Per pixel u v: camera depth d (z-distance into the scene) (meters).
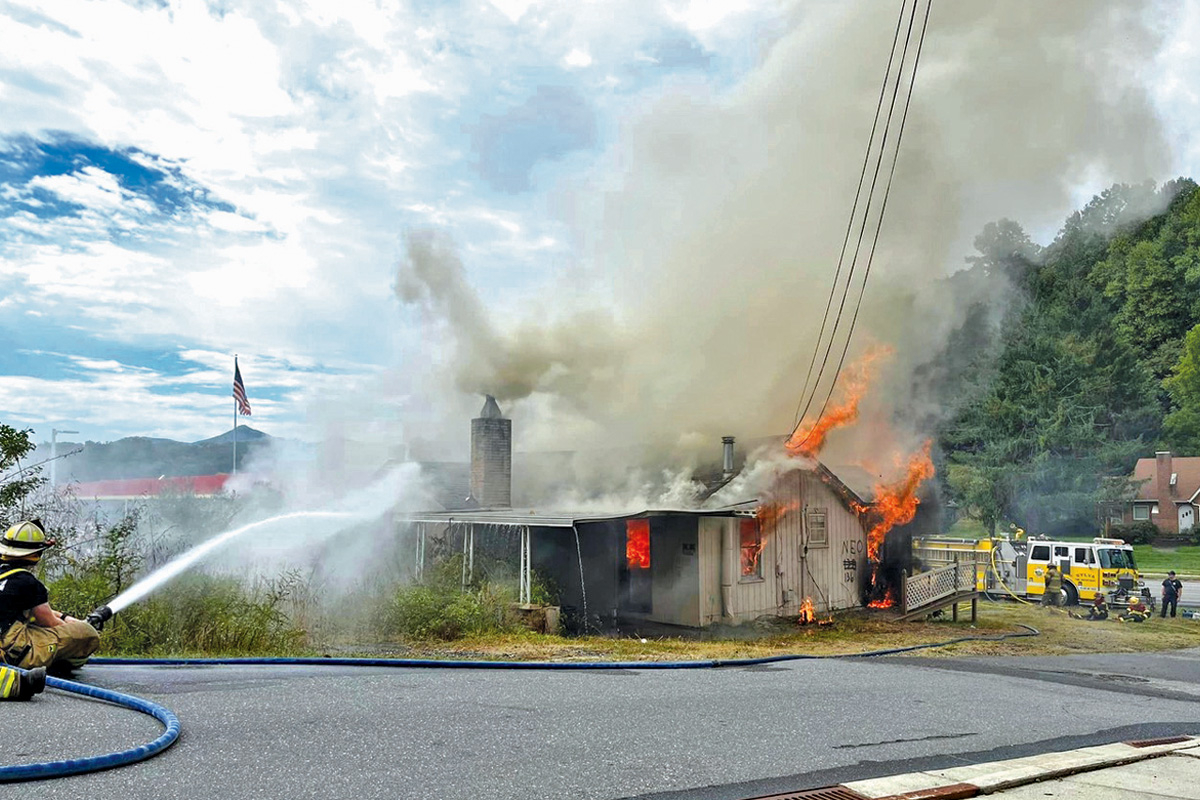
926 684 9.23
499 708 6.35
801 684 8.68
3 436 11.39
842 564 19.95
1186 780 5.18
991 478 41.12
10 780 3.86
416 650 11.15
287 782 4.14
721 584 17.09
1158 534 45.72
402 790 4.14
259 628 10.40
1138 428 47.53
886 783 4.74
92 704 5.48
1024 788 4.89
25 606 6.08
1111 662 13.53
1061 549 23.52
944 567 20.72
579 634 15.09
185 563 11.73
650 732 5.77
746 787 4.57
